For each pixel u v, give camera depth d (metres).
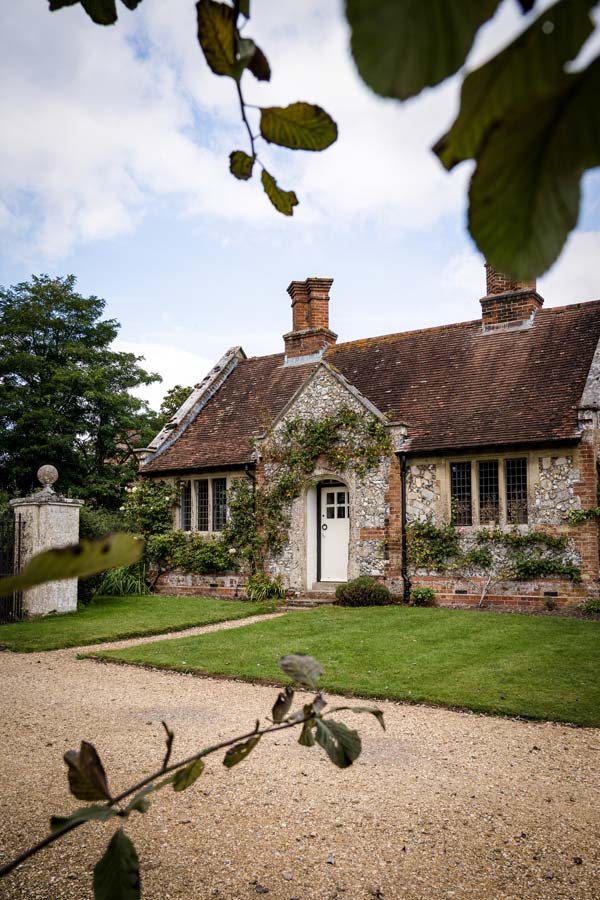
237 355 22.59
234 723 6.33
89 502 25.67
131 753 5.49
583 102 0.39
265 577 16.48
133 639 11.08
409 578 14.85
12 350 25.33
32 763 5.29
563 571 13.23
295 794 4.64
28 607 12.89
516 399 14.97
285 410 16.86
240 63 0.75
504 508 14.08
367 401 15.59
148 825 4.15
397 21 0.34
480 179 0.43
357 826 4.13
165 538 17.97
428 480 14.88
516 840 3.92
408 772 5.07
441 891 3.36
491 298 17.34
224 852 3.80
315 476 16.23
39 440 24.42
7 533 13.17
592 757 5.39
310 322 20.41
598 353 14.63
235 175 0.96
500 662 8.53
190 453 19.00
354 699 7.29
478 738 5.89
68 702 7.16
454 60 0.36
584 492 13.26
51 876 3.51
